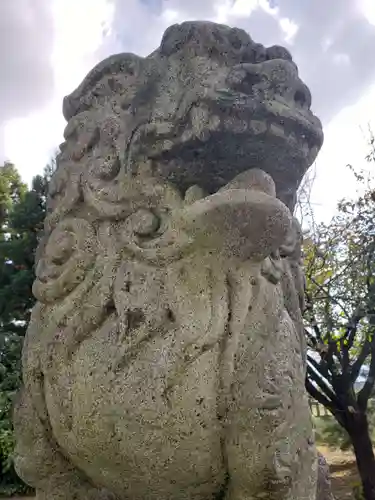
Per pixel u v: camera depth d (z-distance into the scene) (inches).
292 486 27.6
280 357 28.4
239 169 29.6
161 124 30.0
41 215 219.5
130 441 27.1
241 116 28.2
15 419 33.0
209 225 27.9
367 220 190.5
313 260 188.9
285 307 32.9
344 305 181.5
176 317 28.0
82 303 30.5
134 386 27.2
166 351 27.4
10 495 197.3
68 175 33.5
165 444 26.8
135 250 29.8
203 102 28.6
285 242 32.5
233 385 27.4
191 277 28.7
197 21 31.8
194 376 27.1
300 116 29.2
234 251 28.6
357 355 213.2
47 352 30.7
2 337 207.2
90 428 28.3
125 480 28.4
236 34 31.2
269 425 26.8
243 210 27.4
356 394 207.6
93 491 31.5
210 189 30.5
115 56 33.4
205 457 27.2
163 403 26.8
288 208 30.9
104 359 28.4
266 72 29.0
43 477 31.8
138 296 28.7
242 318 28.5
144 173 30.9
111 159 31.9
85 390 28.6
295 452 27.7
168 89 31.2
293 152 29.6
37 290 32.0
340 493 204.4
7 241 222.8
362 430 183.2
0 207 297.4
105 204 31.2
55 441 31.5
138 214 30.4
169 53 32.3
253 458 26.7
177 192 30.7
